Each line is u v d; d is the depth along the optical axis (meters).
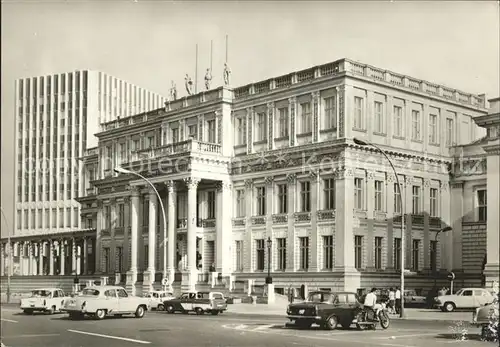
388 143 60.19
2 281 90.25
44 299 44.47
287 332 31.11
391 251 59.88
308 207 60.94
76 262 86.88
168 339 27.75
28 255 93.62
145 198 74.88
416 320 40.34
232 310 51.50
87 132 84.62
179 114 72.69
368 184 58.72
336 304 32.69
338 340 27.27
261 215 64.75
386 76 60.69
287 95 63.19
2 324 35.50
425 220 62.12
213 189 68.81
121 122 81.69
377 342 26.50
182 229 69.38
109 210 82.19
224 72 69.06
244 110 67.31
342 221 57.06
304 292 58.56
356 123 58.69
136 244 72.75
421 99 62.84
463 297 47.78
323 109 60.22
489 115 43.47
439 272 62.16
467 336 29.23
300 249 61.16
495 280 41.53
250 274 64.94
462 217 62.12
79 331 31.45
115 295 40.53
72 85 83.50
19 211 89.12
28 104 84.38
